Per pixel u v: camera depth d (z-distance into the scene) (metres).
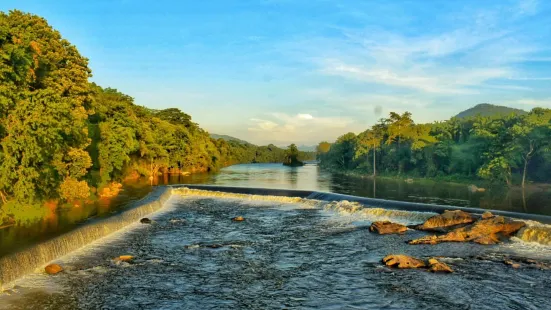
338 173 160.12
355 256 32.41
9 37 36.88
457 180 107.75
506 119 112.62
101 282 26.06
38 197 40.75
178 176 124.12
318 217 50.75
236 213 54.12
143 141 102.62
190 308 22.23
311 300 23.41
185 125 164.50
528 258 31.08
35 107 36.44
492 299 23.20
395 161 142.00
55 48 49.78
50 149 40.06
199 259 31.47
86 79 56.22
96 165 67.56
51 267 27.86
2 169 35.16
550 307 22.06
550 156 86.00
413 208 51.88
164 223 46.44
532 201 64.88
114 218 42.81
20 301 22.81
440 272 27.98
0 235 33.62
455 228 39.97
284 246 35.69
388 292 24.47
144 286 25.48
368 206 55.00
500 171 90.00
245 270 28.86
